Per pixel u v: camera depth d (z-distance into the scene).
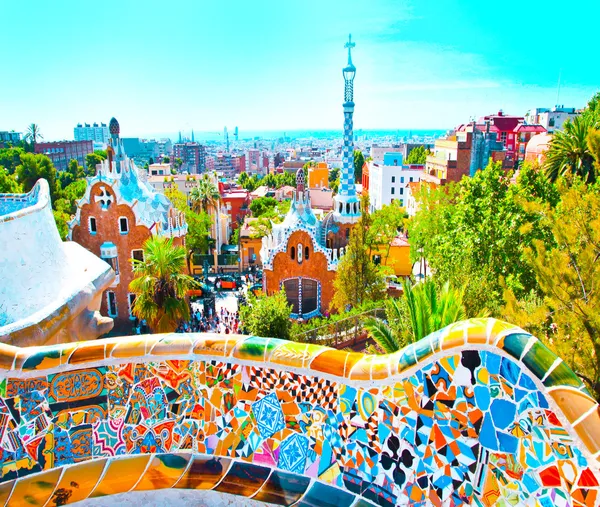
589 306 10.78
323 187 101.62
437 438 4.63
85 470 5.49
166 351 5.62
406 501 4.81
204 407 5.62
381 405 4.93
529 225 15.71
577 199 11.93
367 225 31.36
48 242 13.53
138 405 5.67
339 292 31.77
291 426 5.38
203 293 48.41
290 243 37.88
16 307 11.91
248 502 5.17
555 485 3.95
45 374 5.54
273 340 5.57
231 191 101.50
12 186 56.25
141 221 36.81
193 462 5.53
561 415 3.87
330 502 5.02
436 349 4.57
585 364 10.87
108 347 5.63
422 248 43.06
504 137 85.62
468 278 18.34
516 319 12.41
